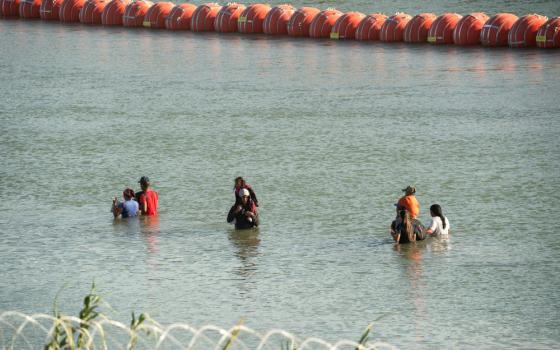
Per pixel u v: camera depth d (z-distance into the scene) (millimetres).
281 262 53375
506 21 158250
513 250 54625
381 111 103062
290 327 43500
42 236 59562
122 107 109750
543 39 152750
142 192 64562
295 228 60438
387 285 49000
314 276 50750
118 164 80125
